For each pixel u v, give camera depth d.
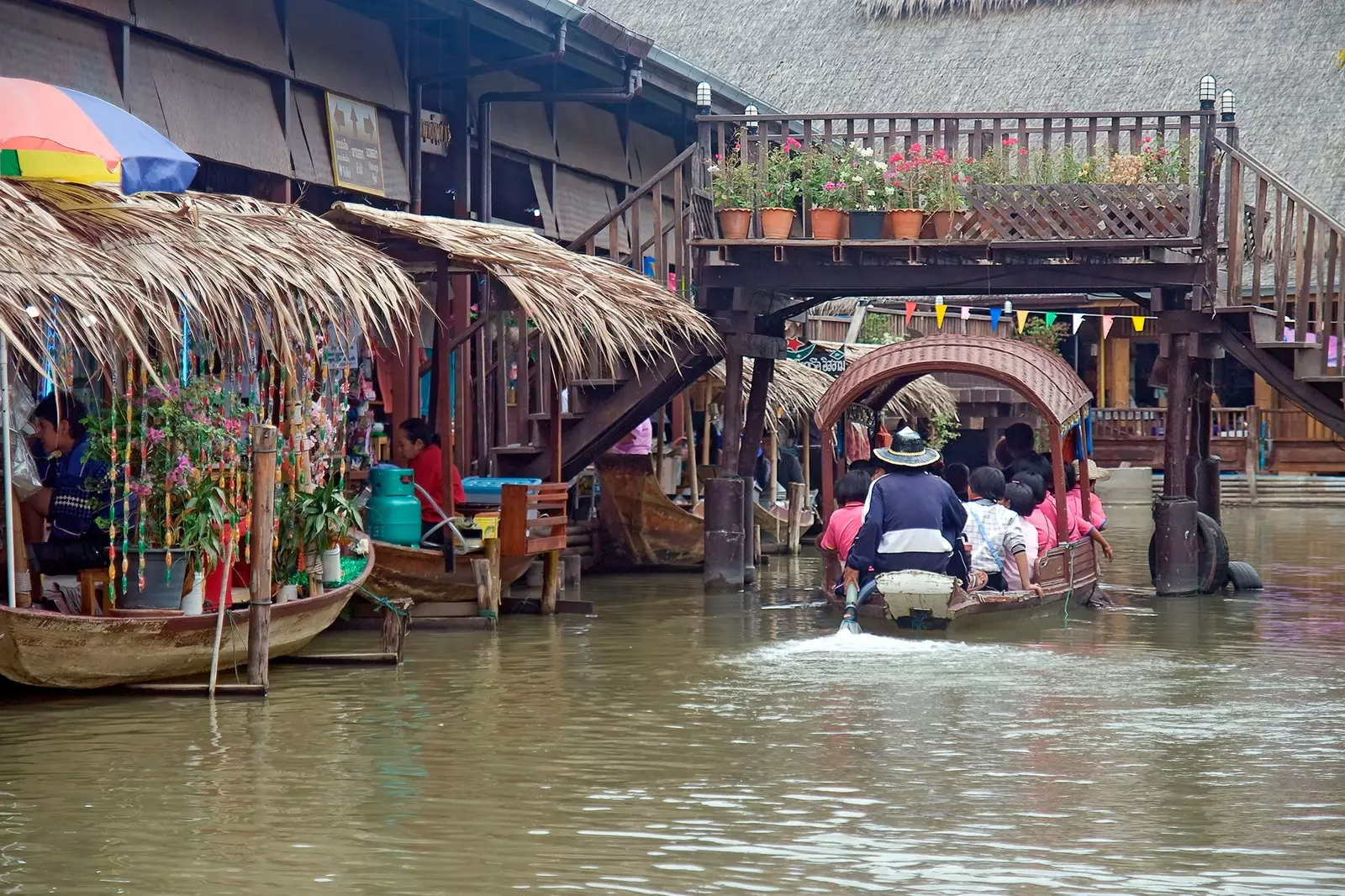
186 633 8.83
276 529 9.69
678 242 14.87
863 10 35.38
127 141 8.85
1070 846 6.05
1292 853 5.96
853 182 14.17
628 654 10.80
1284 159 31.19
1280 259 13.73
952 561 12.02
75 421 9.70
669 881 5.62
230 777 7.05
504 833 6.21
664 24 37.12
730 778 7.11
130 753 7.51
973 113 14.27
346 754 7.54
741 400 14.83
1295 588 15.34
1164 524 14.50
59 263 8.16
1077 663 10.41
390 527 11.77
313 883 5.58
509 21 15.54
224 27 13.04
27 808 6.54
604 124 19.80
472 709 8.70
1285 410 32.78
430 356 16.30
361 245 10.95
